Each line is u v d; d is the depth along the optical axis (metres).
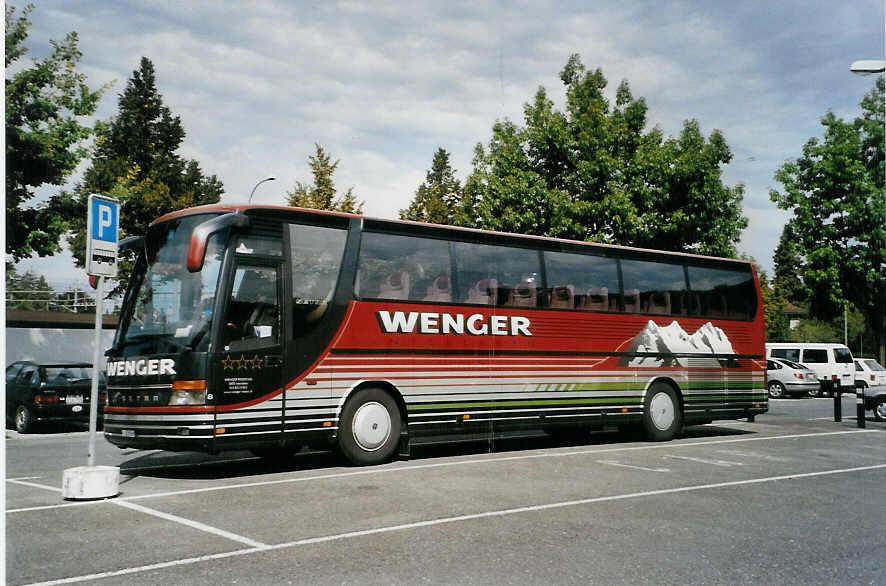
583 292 14.05
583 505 7.98
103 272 8.95
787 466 11.16
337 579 5.32
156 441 9.68
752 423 19.48
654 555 6.05
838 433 16.52
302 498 8.30
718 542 6.52
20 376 18.61
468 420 12.24
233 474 10.31
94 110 18.45
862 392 18.19
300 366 10.54
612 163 28.11
